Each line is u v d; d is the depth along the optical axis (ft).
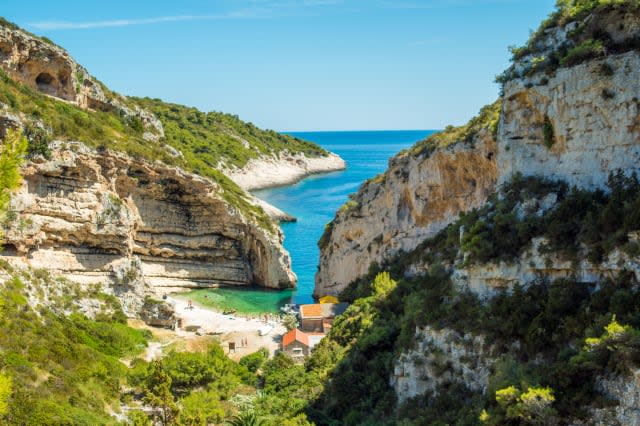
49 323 181.27
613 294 95.86
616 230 101.40
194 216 304.91
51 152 226.99
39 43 274.57
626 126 111.14
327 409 148.05
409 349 131.95
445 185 221.25
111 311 233.35
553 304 103.30
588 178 116.57
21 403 122.93
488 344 111.75
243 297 301.84
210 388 169.68
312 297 306.35
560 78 120.37
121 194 272.92
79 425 125.90
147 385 154.51
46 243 232.53
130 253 255.70
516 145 130.82
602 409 82.74
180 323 245.04
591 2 123.85
